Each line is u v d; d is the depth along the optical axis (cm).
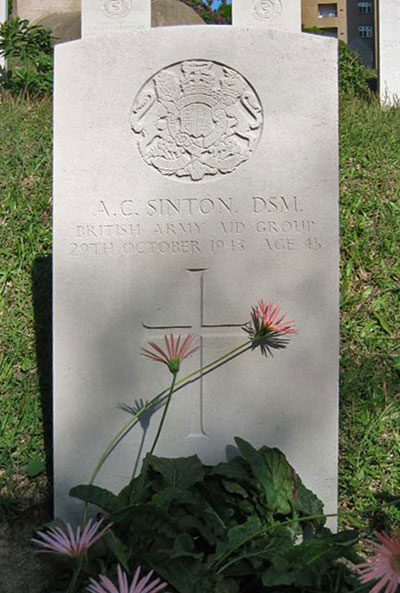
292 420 132
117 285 132
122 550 112
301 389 132
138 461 132
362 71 295
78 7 453
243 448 124
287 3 135
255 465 123
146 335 132
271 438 132
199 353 132
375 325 172
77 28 381
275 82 131
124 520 115
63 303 132
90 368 132
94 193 131
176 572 111
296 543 125
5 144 210
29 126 220
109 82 131
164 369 132
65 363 131
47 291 177
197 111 131
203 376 132
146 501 124
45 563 128
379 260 183
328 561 112
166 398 132
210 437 132
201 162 131
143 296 132
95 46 131
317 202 131
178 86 131
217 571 112
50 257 183
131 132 131
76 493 119
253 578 117
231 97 131
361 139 213
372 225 190
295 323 132
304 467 132
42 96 255
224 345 132
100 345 132
